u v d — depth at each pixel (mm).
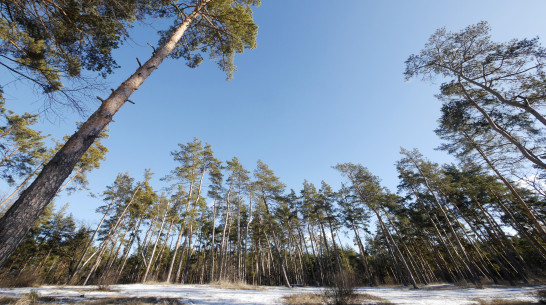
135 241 31969
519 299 10289
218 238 39500
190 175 23734
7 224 3219
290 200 31188
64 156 4102
